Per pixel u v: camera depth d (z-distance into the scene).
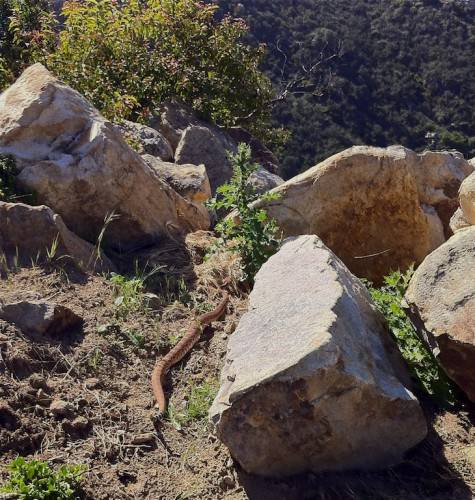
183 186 6.75
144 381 4.12
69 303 4.51
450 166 6.78
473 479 3.54
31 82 5.65
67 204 5.34
